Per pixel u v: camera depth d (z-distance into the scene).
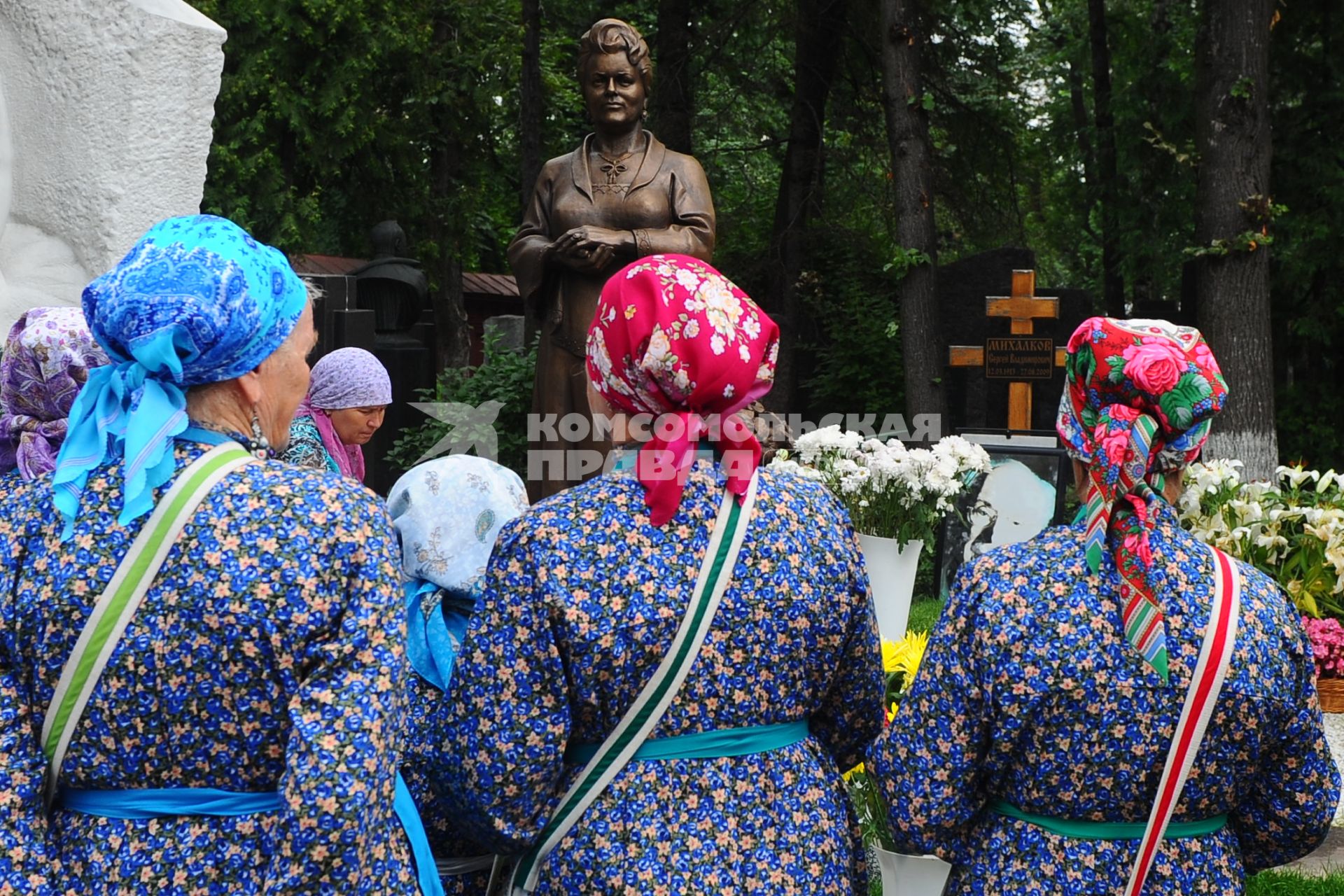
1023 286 9.12
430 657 2.39
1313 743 2.14
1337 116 14.34
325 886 1.63
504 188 25.17
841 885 2.05
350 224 22.30
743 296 2.11
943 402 12.66
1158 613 2.02
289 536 1.71
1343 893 4.03
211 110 5.70
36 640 1.70
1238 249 10.99
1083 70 18.70
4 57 5.36
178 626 1.67
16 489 1.81
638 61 7.09
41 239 5.45
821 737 2.34
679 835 1.96
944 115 17.50
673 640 1.97
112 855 1.69
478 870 2.41
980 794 2.19
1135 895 2.05
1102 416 2.12
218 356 1.77
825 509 2.16
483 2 20.97
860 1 16.52
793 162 16.94
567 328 6.98
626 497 2.03
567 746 2.06
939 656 2.14
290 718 1.68
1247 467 11.00
